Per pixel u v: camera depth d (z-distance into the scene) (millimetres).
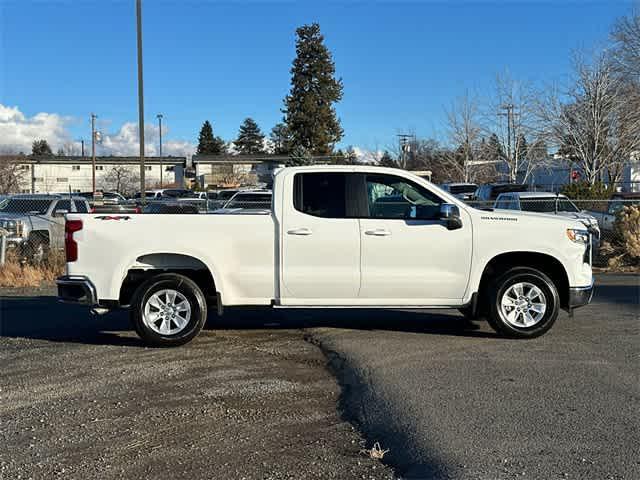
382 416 5074
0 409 5359
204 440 4684
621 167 32844
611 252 15945
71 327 8750
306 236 7324
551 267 7820
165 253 7387
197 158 71062
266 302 7430
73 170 72688
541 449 4391
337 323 8695
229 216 7359
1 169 47000
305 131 58281
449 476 4027
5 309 10297
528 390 5625
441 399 5398
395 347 7230
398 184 7551
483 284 7766
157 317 7406
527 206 17953
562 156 35562
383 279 7395
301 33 59000
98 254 7309
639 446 4426
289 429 4898
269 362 6754
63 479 4074
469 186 33219
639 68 30734
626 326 8305
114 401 5539
